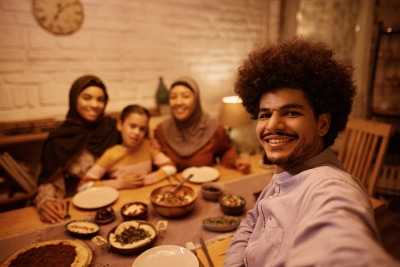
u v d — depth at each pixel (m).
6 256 1.03
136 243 1.04
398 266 0.41
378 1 2.87
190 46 2.81
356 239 0.45
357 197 0.55
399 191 2.66
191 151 1.95
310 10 3.58
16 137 1.92
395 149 2.99
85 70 2.33
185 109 1.92
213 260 0.98
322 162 0.72
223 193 1.43
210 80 3.01
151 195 1.36
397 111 3.01
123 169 1.72
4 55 2.03
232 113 2.49
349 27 3.29
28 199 2.06
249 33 3.18
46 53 2.16
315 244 0.50
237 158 1.93
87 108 1.76
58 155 1.69
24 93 2.14
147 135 1.98
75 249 1.01
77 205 1.36
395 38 2.94
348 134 1.93
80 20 2.23
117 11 2.37
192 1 2.73
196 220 1.24
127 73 2.52
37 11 2.07
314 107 0.69
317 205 0.56
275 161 0.70
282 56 0.70
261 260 0.72
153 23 2.56
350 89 0.73
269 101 0.70
